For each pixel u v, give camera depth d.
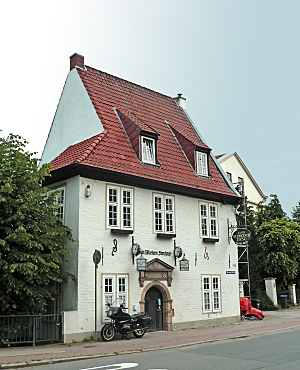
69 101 21.22
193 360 10.64
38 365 10.37
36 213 14.60
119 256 16.95
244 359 10.62
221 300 21.28
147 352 12.36
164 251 18.86
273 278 30.19
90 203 16.39
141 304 17.30
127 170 17.72
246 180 39.75
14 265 12.99
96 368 9.70
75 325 14.95
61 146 21.20
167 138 22.25
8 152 14.58
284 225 33.06
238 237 21.95
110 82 22.33
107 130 18.91
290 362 10.02
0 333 13.34
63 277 15.30
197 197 21.08
